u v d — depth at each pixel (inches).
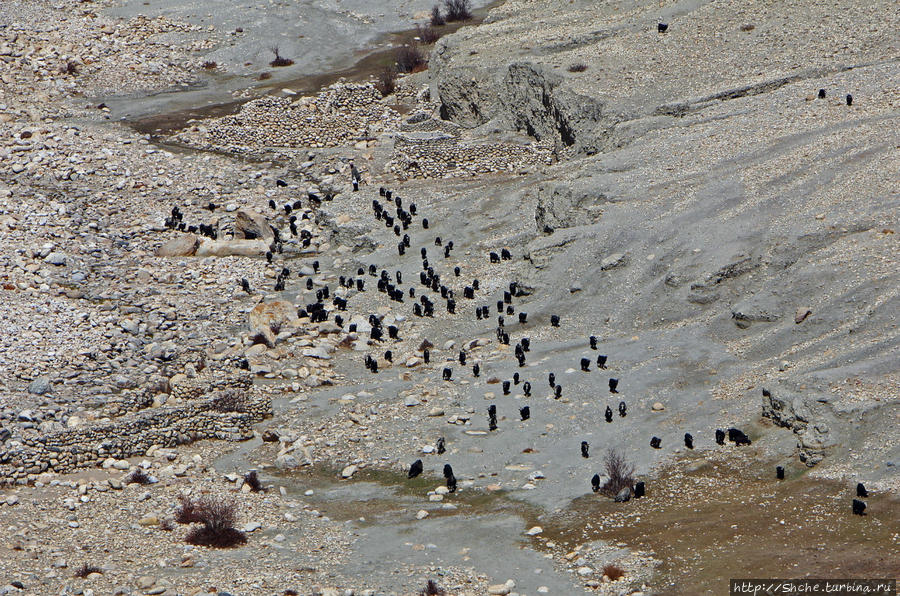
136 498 1513.3
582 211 2284.7
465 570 1332.4
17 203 2561.5
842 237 1973.4
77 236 2486.5
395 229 2459.4
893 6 2945.4
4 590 1231.5
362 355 2034.9
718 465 1539.1
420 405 1801.2
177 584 1273.4
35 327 1990.7
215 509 1462.8
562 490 1526.8
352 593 1258.6
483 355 1967.3
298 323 2140.7
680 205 2218.3
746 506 1411.2
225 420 1742.1
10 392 1713.8
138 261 2434.8
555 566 1337.4
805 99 2549.2
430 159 2827.3
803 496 1412.4
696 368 1802.4
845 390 1560.0
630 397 1752.0
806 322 1804.9
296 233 2596.0
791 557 1263.5
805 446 1499.8
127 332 2064.5
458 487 1567.4
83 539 1392.7
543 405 1759.4
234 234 2576.3
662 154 2440.9
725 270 1988.2
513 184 2605.8
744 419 1636.3
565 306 2080.5
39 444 1561.3
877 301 1775.3
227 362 1921.8
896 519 1311.5
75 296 2212.1
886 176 2103.8
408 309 2178.9
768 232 2050.9
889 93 2465.6
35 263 2319.1
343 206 2630.4
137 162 2859.3
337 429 1750.7
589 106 2780.5
